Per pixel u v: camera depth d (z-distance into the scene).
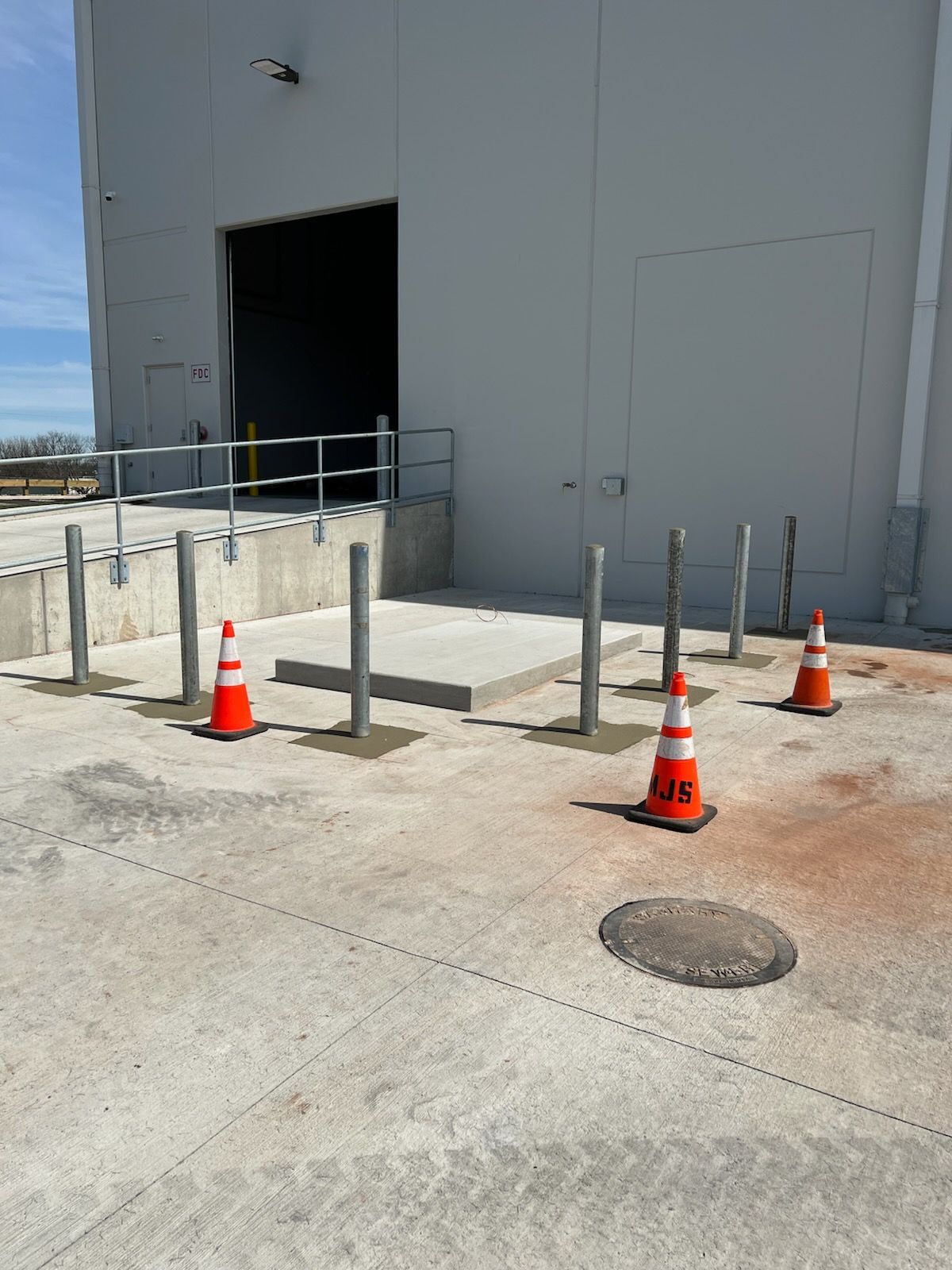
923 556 10.07
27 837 4.02
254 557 10.03
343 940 3.14
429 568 12.85
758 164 10.53
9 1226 1.94
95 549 8.77
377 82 12.96
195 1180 2.07
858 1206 2.00
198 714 6.02
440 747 5.33
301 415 19.64
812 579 10.77
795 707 6.22
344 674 6.75
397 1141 2.20
